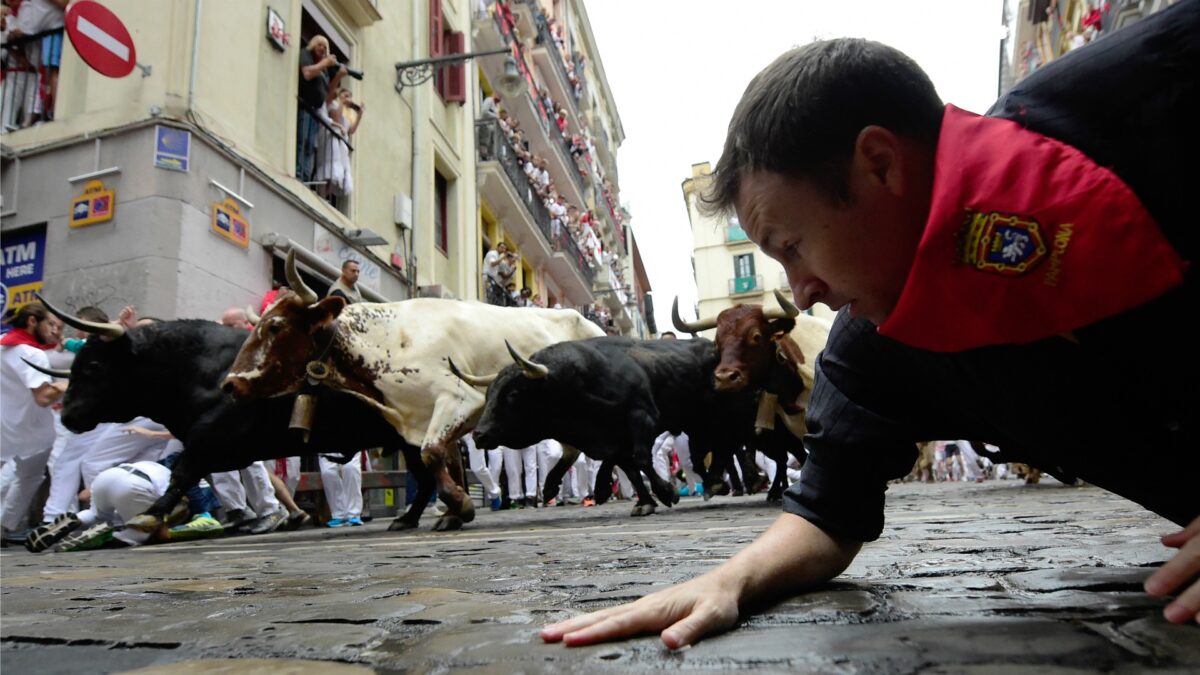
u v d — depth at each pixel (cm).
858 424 166
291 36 1075
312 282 1088
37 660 143
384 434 707
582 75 3422
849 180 119
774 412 732
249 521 769
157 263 821
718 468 856
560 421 713
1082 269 105
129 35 821
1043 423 133
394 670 122
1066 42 2145
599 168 3772
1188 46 105
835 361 170
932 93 121
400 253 1370
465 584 239
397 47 1438
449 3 1739
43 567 396
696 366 809
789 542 163
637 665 113
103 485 620
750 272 4406
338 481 898
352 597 219
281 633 161
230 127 934
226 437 644
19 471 683
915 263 113
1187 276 107
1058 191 104
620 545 372
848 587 178
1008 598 155
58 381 709
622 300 3847
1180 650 104
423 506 726
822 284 132
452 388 687
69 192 861
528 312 802
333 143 1147
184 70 873
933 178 119
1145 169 105
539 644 133
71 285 843
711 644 123
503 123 1955
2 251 884
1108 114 108
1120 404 122
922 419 167
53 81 927
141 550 537
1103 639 114
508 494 1245
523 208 2089
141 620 190
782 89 121
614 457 732
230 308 903
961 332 118
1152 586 119
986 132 111
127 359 639
